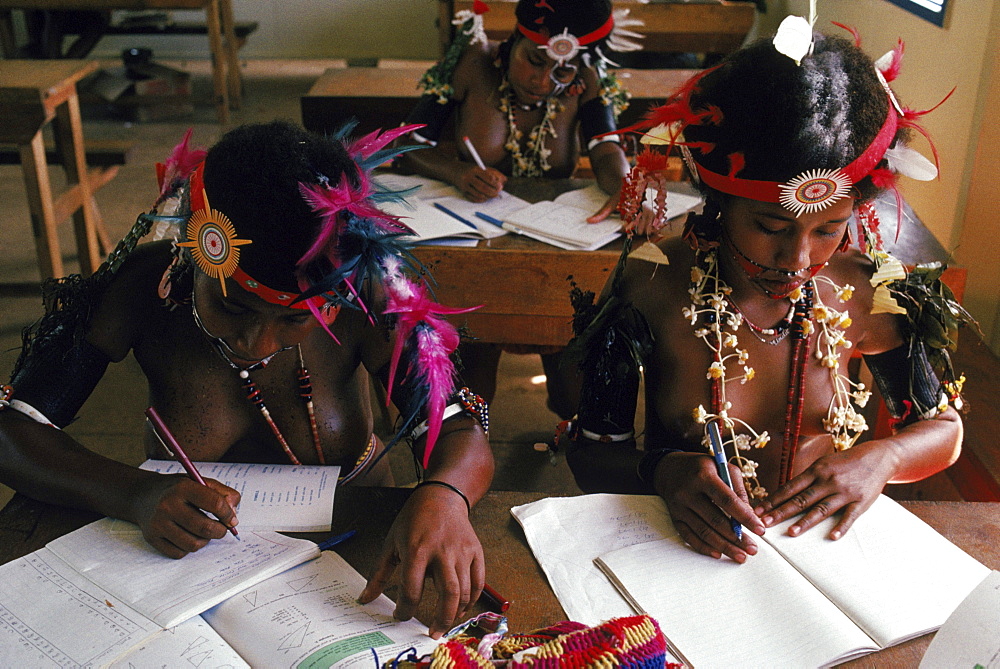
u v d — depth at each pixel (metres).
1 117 3.35
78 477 1.22
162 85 6.07
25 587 1.08
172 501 1.15
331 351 1.38
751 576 1.14
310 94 3.51
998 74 2.66
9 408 1.29
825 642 1.04
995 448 1.86
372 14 7.35
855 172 1.12
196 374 1.35
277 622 1.04
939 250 2.17
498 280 2.25
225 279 1.07
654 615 1.08
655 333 1.41
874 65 1.20
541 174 2.69
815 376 1.38
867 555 1.18
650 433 1.49
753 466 1.36
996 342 2.73
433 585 1.14
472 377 2.55
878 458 1.29
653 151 1.37
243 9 7.39
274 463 1.46
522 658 0.83
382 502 1.29
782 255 1.20
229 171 1.03
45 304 1.35
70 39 7.46
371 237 1.05
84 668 0.96
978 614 0.98
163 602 1.05
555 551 1.20
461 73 2.65
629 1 4.61
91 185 3.91
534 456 2.79
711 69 1.22
